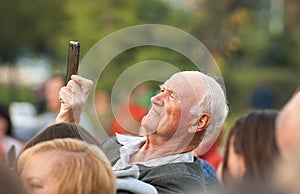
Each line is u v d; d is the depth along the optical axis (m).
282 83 37.72
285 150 4.23
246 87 34.53
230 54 37.00
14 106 25.73
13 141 11.78
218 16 36.75
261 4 41.56
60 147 4.67
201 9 35.53
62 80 12.27
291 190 3.21
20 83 37.22
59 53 31.00
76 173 4.57
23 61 37.75
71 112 5.68
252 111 5.73
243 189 3.17
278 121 4.39
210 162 7.47
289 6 43.50
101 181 4.60
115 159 5.74
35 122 16.73
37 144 4.80
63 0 33.56
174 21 29.55
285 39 42.19
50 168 4.57
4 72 37.62
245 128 5.54
